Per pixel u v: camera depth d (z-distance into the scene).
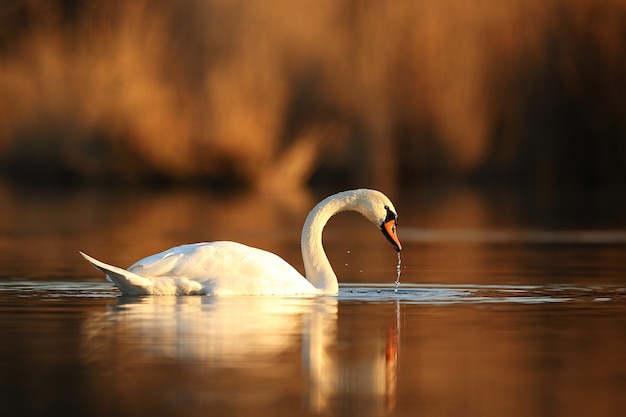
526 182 32.44
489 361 8.00
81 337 8.73
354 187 31.84
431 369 7.72
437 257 16.77
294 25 31.61
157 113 32.12
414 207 26.58
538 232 21.30
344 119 31.98
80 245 18.11
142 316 9.73
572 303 11.13
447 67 31.62
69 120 32.34
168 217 23.66
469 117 31.80
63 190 31.00
